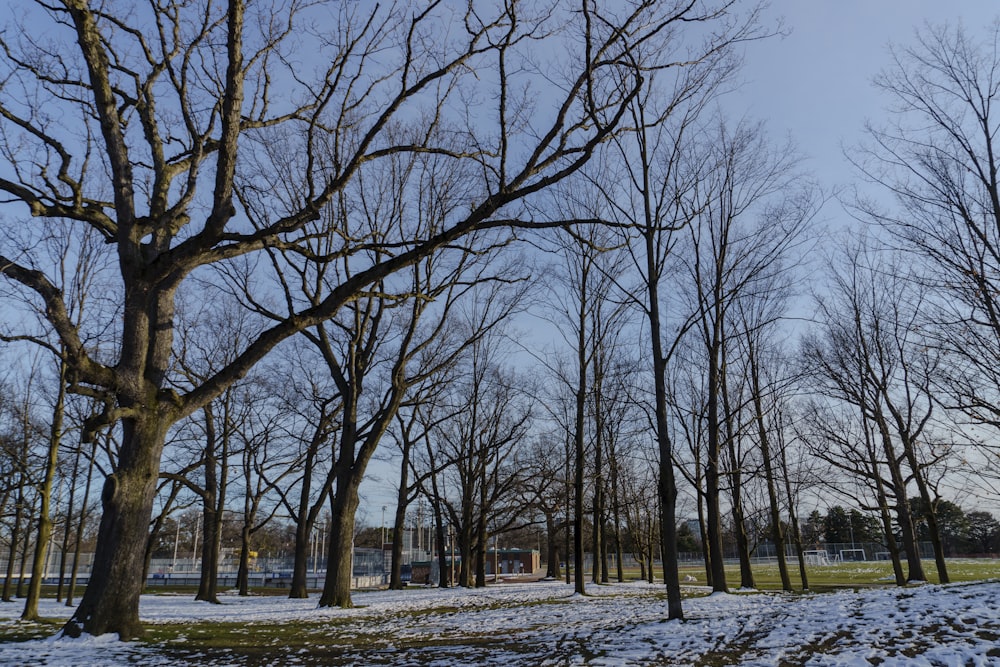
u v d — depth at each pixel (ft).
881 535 274.36
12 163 41.42
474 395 121.60
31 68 42.60
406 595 88.48
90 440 37.32
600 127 36.19
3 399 78.69
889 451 87.66
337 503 68.95
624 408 115.65
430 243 37.29
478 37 36.70
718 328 70.44
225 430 95.96
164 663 32.65
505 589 94.79
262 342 41.57
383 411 71.67
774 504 91.09
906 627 32.35
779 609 43.42
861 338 88.58
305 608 66.90
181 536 242.99
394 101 38.22
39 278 36.83
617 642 35.58
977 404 55.01
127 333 40.01
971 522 216.54
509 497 124.57
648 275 46.26
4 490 72.64
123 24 42.73
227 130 36.37
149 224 42.68
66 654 34.45
